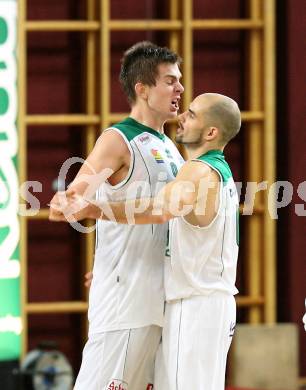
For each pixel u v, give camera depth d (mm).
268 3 12719
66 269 13062
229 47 13156
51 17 12859
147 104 7754
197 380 7363
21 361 12062
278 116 13227
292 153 12953
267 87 12773
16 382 11203
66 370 11320
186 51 12688
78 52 12938
